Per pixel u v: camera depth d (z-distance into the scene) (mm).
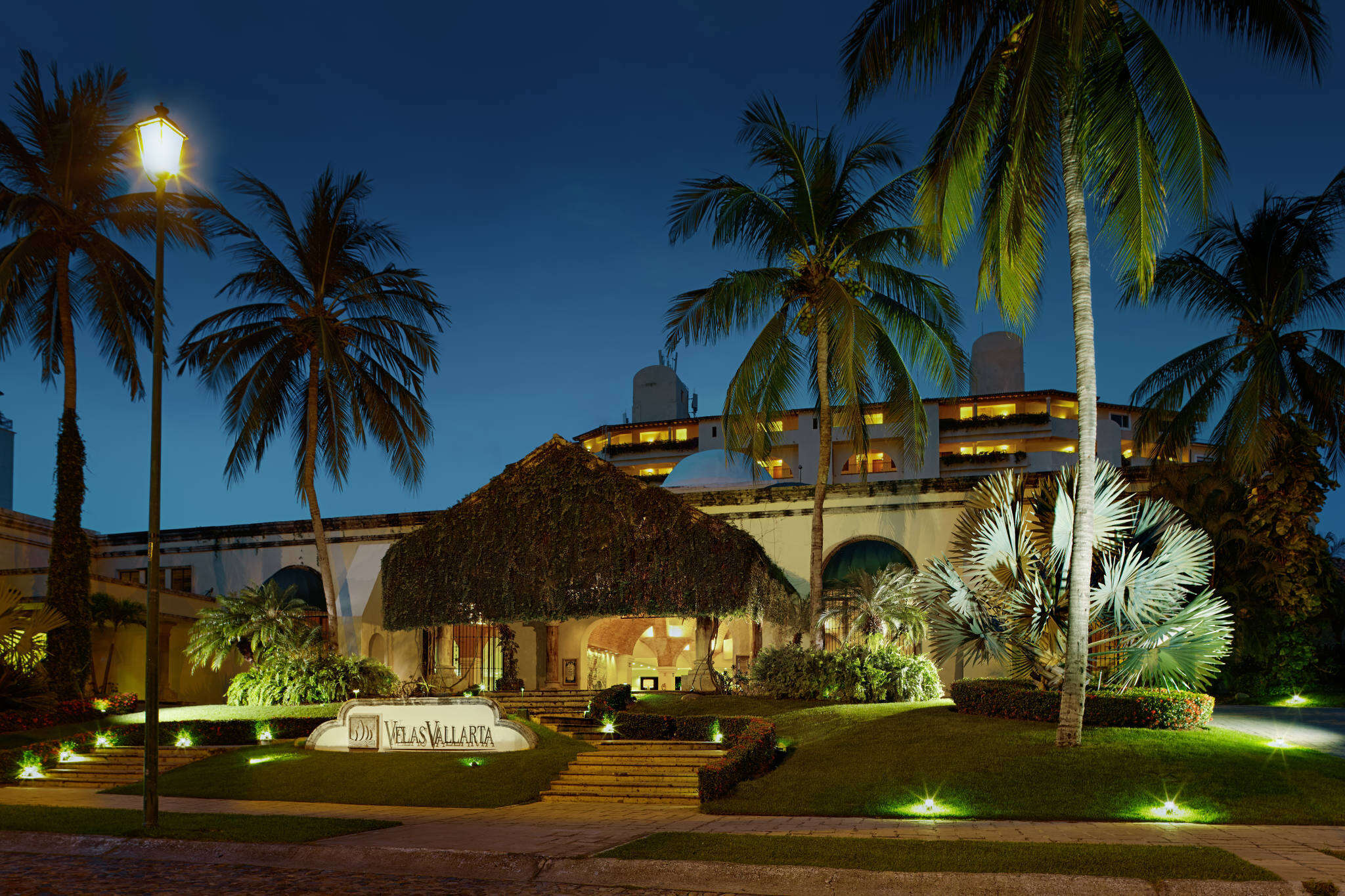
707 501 29281
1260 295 24469
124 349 27781
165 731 21016
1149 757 13820
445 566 27375
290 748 20469
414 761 17953
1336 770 13406
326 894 8766
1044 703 16516
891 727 17109
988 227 16688
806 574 27703
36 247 25672
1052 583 18125
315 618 32812
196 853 10852
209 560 35188
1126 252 14977
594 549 25750
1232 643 22969
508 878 9555
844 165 23844
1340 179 22719
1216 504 23875
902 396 24359
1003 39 16031
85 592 25797
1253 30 14719
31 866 10273
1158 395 25203
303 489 29719
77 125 26234
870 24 16688
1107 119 14859
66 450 26031
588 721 21266
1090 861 8648
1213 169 14555
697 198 23797
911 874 8414
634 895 8695
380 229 29531
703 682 25547
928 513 26750
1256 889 7820
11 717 22609
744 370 24000
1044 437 50312
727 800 13969
